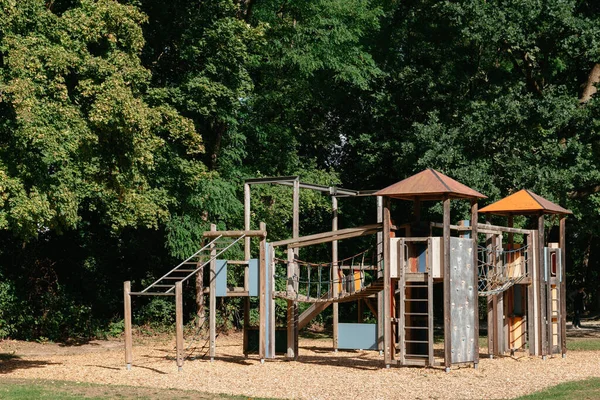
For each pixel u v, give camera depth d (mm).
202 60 27484
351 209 38125
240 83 27812
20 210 16219
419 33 35969
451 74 33750
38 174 17094
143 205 24125
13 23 17719
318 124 39344
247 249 22109
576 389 14523
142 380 16828
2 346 26094
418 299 19234
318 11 32875
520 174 26766
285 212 32312
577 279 46875
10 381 16312
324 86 37188
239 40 26688
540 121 27875
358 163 36438
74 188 19469
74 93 19422
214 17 27266
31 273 29047
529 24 28562
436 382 16078
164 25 28000
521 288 22859
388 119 35500
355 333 21344
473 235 19328
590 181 28984
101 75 18984
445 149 28203
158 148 23266
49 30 18562
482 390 14797
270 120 35500
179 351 18891
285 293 21109
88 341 28750
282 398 13969
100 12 19578
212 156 31312
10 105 17094
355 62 34594
